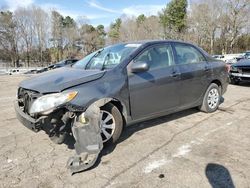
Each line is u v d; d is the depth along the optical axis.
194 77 4.73
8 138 4.13
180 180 2.87
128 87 3.72
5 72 32.22
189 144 3.79
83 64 4.48
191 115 5.16
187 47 4.83
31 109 3.21
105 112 3.55
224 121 4.79
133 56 3.91
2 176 3.03
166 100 4.28
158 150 3.61
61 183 2.87
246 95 7.18
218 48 48.62
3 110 5.92
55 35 61.09
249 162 3.23
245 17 41.97
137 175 2.99
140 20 58.59
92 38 65.19
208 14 43.81
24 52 60.16
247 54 14.73
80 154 3.12
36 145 3.85
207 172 3.01
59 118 3.16
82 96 3.24
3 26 56.59
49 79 3.59
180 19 48.16
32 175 3.04
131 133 4.24
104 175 3.01
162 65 4.25
